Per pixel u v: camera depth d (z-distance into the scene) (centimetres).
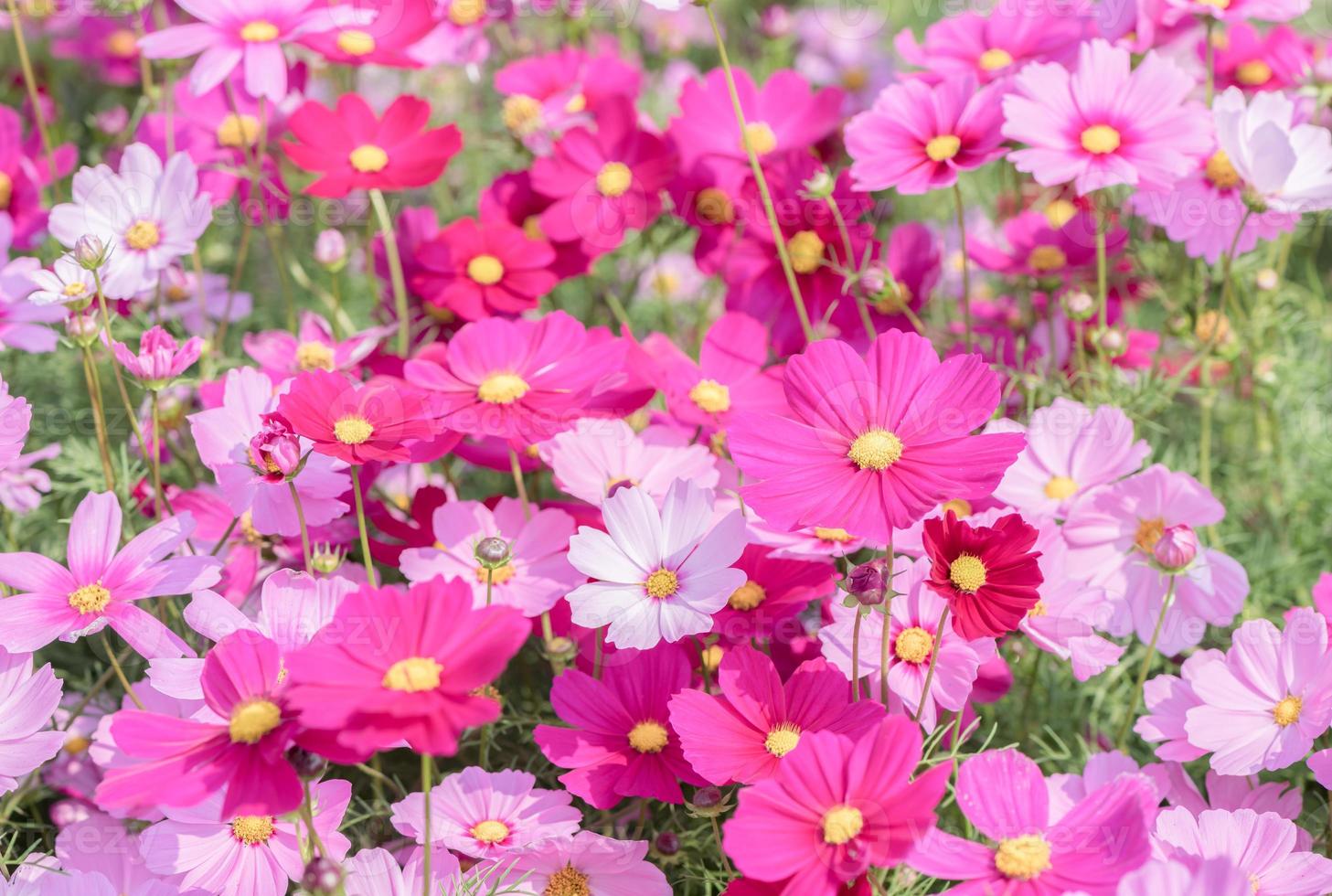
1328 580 133
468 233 148
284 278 154
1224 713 132
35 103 158
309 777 121
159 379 135
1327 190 140
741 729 127
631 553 128
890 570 126
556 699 131
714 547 128
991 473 124
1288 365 158
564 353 135
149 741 121
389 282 154
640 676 131
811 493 125
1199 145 139
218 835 128
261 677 122
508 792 130
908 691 131
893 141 142
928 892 135
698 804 128
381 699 118
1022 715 143
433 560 135
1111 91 139
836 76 207
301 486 132
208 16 142
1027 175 160
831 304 150
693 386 142
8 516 147
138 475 147
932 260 152
